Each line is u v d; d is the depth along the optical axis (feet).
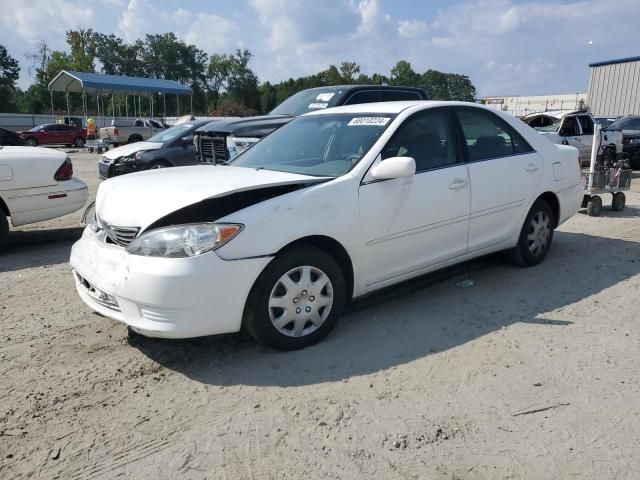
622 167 27.96
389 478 7.88
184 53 304.30
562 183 17.95
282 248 11.18
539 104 205.77
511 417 9.34
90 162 68.49
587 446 8.55
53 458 8.39
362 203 12.36
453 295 15.21
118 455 8.46
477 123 15.79
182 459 8.36
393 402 9.84
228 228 10.57
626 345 11.97
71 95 245.65
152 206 11.14
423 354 11.68
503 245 16.40
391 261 13.23
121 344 12.37
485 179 15.23
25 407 9.79
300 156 14.30
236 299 10.73
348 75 235.81
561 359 11.37
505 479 7.84
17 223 20.71
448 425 9.11
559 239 21.93
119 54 293.43
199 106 306.76
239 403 9.88
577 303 14.53
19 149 21.81
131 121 114.32
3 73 263.90
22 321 13.75
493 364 11.19
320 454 8.43
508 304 14.51
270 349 11.93
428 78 304.71
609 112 92.02
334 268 12.03
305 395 10.12
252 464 8.22
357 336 12.59
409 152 13.75
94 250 11.62
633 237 22.17
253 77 306.55
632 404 9.69
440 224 14.12
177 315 10.32
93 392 10.30
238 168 14.11
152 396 10.16
